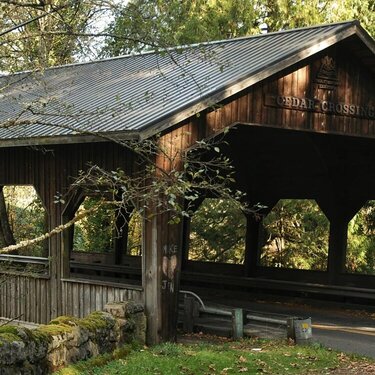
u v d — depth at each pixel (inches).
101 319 339.6
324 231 863.1
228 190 304.0
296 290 599.5
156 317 384.8
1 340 262.2
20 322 460.4
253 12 806.5
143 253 391.9
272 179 639.1
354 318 523.5
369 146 564.7
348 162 587.2
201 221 910.4
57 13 341.7
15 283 466.9
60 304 438.9
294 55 419.8
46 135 392.5
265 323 415.8
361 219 860.6
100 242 833.5
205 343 398.0
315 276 611.2
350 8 831.1
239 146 624.7
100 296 416.8
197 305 438.9
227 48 484.4
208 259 920.9
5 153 476.1
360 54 466.6
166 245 388.5
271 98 431.8
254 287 627.2
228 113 410.6
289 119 443.2
